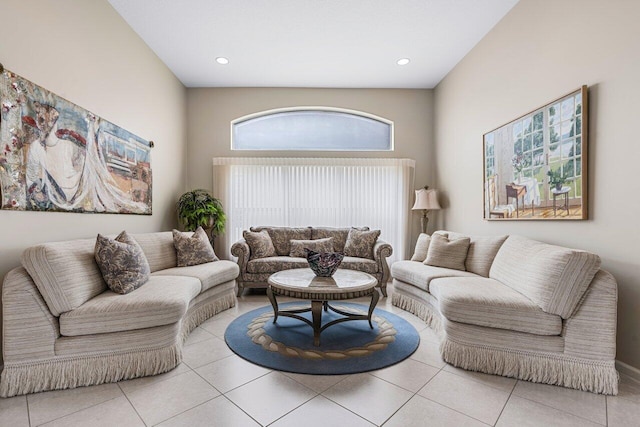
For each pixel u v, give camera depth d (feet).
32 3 6.59
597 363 5.75
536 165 8.55
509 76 9.82
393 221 15.71
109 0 9.13
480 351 6.50
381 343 7.82
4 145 5.95
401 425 4.85
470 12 9.82
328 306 10.39
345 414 5.10
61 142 7.39
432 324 8.87
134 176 10.68
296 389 5.82
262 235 13.61
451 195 13.83
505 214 9.96
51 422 4.89
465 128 12.57
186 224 13.92
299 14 9.82
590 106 6.97
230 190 15.51
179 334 7.11
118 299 6.45
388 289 14.01
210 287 9.62
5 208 5.97
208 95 15.64
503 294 6.86
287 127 16.25
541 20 8.46
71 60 7.75
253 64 13.15
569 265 5.84
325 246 13.53
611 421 4.96
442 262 10.28
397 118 15.88
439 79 14.75
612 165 6.46
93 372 5.94
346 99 15.79
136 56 10.84
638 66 5.97
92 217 8.61
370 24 10.37
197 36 11.04
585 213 7.02
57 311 5.79
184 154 15.25
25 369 5.65
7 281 5.59
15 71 6.20
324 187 15.66
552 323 6.01
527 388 5.91
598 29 6.79
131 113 10.57
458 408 5.29
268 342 7.83
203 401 5.44
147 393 5.67
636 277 6.00
